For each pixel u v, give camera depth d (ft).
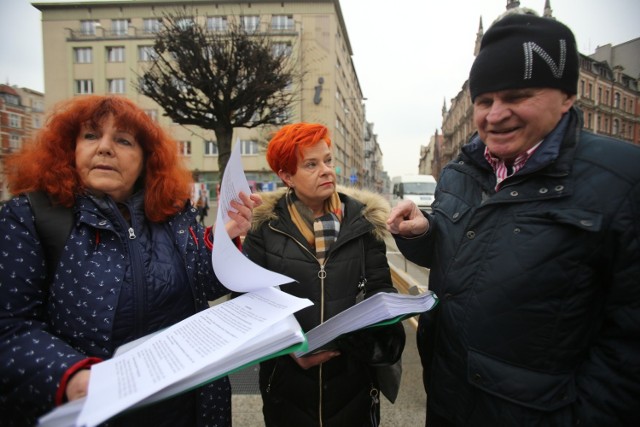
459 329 3.54
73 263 3.16
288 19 94.73
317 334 3.67
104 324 3.14
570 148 3.14
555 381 3.07
